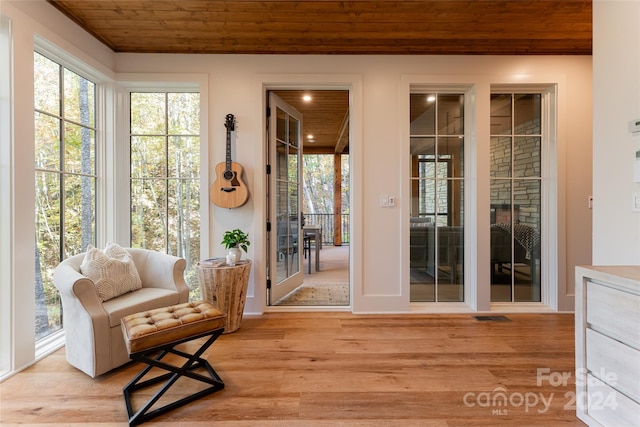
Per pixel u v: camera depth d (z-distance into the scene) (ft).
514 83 9.77
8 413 5.17
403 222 9.90
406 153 9.83
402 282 9.91
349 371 6.47
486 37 8.88
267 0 7.29
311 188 32.24
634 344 4.10
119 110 9.91
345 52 9.69
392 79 9.82
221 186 9.51
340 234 27.45
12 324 6.37
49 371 6.48
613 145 5.60
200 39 8.98
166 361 6.91
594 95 5.94
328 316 9.61
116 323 6.42
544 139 10.21
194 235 10.30
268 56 9.76
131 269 7.64
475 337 8.11
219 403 5.44
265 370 6.52
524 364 6.76
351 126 10.07
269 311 10.03
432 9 7.65
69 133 8.50
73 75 8.66
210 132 9.77
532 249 10.39
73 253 8.59
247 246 9.74
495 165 10.29
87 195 9.17
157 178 10.25
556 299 9.86
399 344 7.71
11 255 6.35
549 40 9.04
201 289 8.42
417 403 5.45
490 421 5.02
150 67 9.64
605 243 5.77
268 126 10.39
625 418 4.23
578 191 9.85
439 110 10.30
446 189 10.33
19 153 6.46
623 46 5.40
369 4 7.44
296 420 5.03
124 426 4.89
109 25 8.23
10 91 6.31
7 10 6.19
